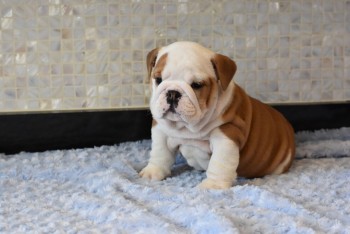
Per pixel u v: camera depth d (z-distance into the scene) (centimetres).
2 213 127
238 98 151
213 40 192
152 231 112
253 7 192
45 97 190
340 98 199
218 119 144
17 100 189
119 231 113
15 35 186
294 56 196
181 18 190
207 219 116
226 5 191
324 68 198
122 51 190
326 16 195
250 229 115
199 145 151
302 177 155
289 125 171
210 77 140
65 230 115
